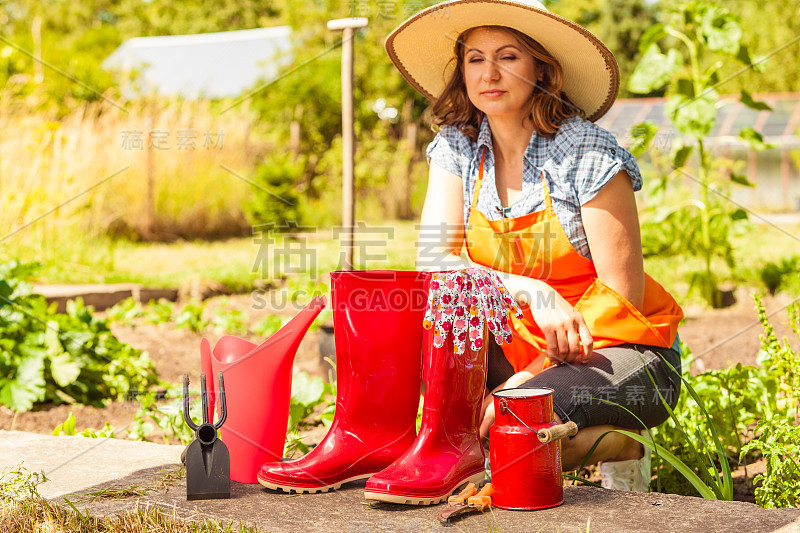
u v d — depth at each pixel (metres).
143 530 1.65
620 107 14.29
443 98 2.32
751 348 4.19
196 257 8.28
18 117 8.04
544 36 2.06
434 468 1.75
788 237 8.91
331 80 12.84
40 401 3.55
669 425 2.43
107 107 9.73
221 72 13.35
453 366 1.77
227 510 1.72
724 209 6.46
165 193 9.81
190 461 1.79
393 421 1.91
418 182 12.30
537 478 1.68
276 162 10.18
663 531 1.54
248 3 26.19
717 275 6.44
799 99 15.28
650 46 5.62
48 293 5.81
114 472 2.04
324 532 1.58
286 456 2.35
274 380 1.93
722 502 1.70
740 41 5.36
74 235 7.76
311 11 13.65
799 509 1.66
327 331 3.78
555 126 2.10
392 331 1.88
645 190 5.94
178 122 10.19
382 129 12.91
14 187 7.20
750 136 5.91
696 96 5.53
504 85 2.07
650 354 2.02
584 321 1.97
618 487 2.07
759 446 1.98
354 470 1.88
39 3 28.48
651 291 2.17
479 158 2.22
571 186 2.06
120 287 6.34
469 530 1.58
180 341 5.02
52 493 1.89
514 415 1.69
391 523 1.62
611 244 2.04
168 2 27.22
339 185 12.01
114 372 3.62
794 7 19.86
